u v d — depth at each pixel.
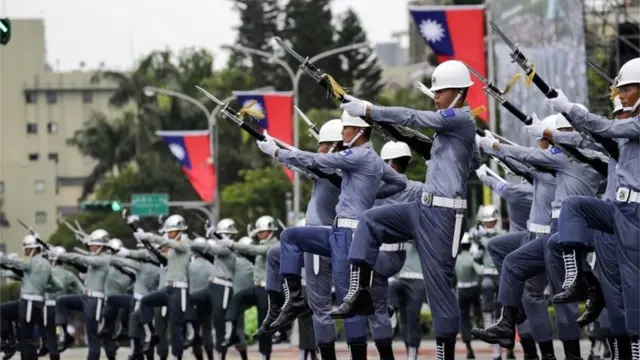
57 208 168.00
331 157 29.98
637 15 81.81
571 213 27.52
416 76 142.75
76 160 175.25
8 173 162.62
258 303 45.00
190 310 46.25
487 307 46.84
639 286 26.14
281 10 127.81
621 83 26.56
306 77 123.00
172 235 46.50
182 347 46.47
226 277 45.91
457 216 27.38
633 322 26.28
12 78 175.00
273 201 98.88
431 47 53.06
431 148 28.23
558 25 52.22
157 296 46.72
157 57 124.31
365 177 30.09
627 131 25.70
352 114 27.44
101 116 125.38
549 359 34.25
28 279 48.78
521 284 31.72
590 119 26.02
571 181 31.98
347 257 29.86
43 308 49.28
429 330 64.56
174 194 114.31
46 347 50.09
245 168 114.81
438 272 27.42
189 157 79.19
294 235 30.80
